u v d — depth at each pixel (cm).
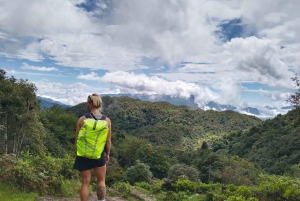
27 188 540
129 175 3117
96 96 345
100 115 336
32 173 566
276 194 874
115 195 1067
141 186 2108
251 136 11019
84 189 327
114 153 6544
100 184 337
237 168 3866
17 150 1881
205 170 5388
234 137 13738
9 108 1830
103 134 321
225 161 5456
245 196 899
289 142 7712
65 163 782
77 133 333
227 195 1006
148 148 6109
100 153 318
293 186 845
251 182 3497
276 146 8056
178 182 1644
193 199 1322
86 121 320
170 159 7169
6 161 566
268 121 11750
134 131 19625
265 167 7200
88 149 313
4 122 1806
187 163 8444
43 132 2467
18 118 1888
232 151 11050
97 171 334
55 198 562
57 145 3700
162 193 1605
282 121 10725
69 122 5156
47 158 688
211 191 1244
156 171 5541
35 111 2047
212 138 18425
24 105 1909
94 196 702
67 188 661
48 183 599
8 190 504
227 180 3475
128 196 1102
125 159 6581
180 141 17275
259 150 8944
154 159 5672
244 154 10031
